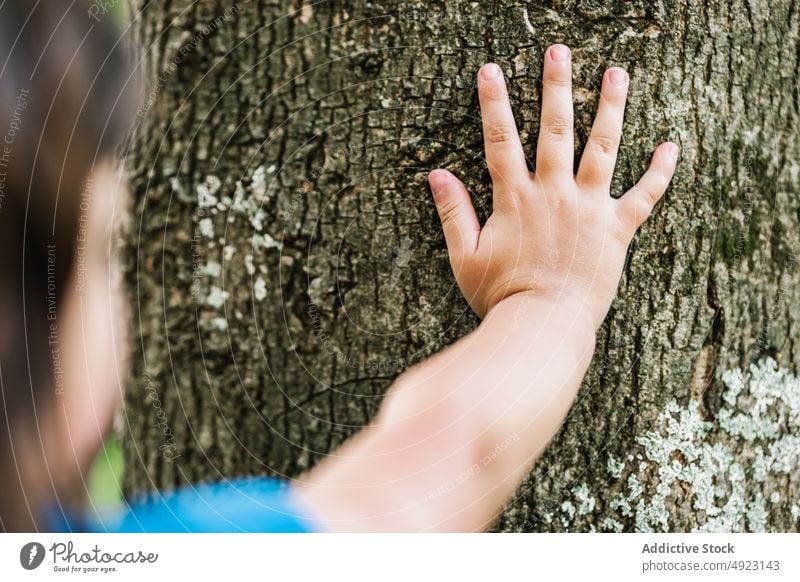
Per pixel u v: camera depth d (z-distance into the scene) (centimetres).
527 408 99
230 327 113
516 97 111
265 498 114
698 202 116
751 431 125
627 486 118
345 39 110
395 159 111
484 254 108
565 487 117
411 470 99
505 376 99
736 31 119
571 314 104
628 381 117
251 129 111
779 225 125
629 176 112
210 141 112
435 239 112
